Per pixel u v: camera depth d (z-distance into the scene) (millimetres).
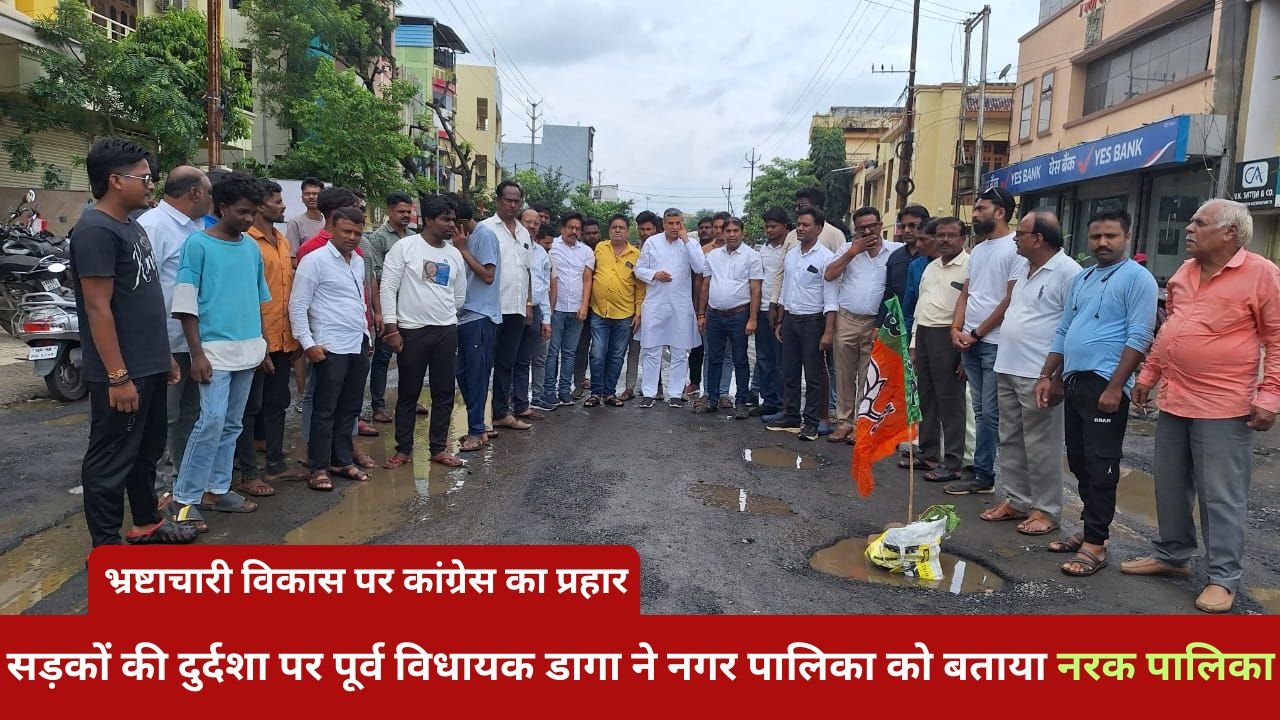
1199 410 3895
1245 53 13461
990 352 5469
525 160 78250
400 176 18969
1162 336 4094
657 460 6312
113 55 12570
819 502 5406
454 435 7039
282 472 5594
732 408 8578
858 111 46469
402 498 5219
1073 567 4270
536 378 8477
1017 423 5039
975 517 5203
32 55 12469
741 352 8312
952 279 5859
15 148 12820
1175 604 3914
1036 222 4734
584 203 45750
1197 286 3969
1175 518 4168
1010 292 5293
